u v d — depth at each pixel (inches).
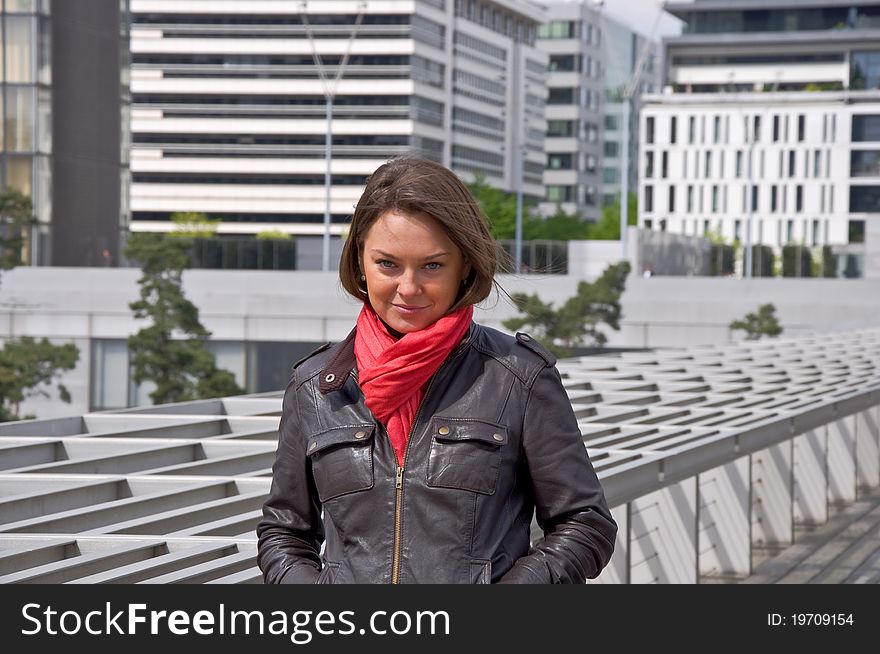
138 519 209.5
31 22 2241.6
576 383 542.6
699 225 4717.0
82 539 191.9
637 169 6181.1
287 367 2108.8
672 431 357.4
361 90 5049.2
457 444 100.8
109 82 2374.5
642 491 273.0
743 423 383.2
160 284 1631.4
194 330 1637.6
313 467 104.2
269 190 5123.0
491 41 5482.3
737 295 2004.2
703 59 5698.8
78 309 2124.8
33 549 183.9
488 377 103.1
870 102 4677.7
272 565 107.0
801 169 4660.4
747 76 5649.6
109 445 306.8
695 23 5753.0
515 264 107.5
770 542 492.1
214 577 167.9
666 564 398.3
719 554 440.1
